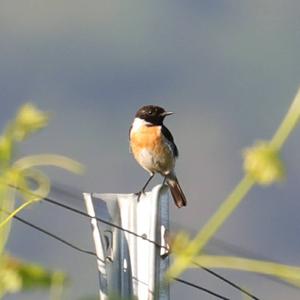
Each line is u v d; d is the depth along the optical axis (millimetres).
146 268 4797
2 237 3064
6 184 3096
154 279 4699
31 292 2805
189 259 2920
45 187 3166
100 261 4828
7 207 3092
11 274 2801
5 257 2852
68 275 2822
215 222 2896
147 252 4805
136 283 4832
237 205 2863
